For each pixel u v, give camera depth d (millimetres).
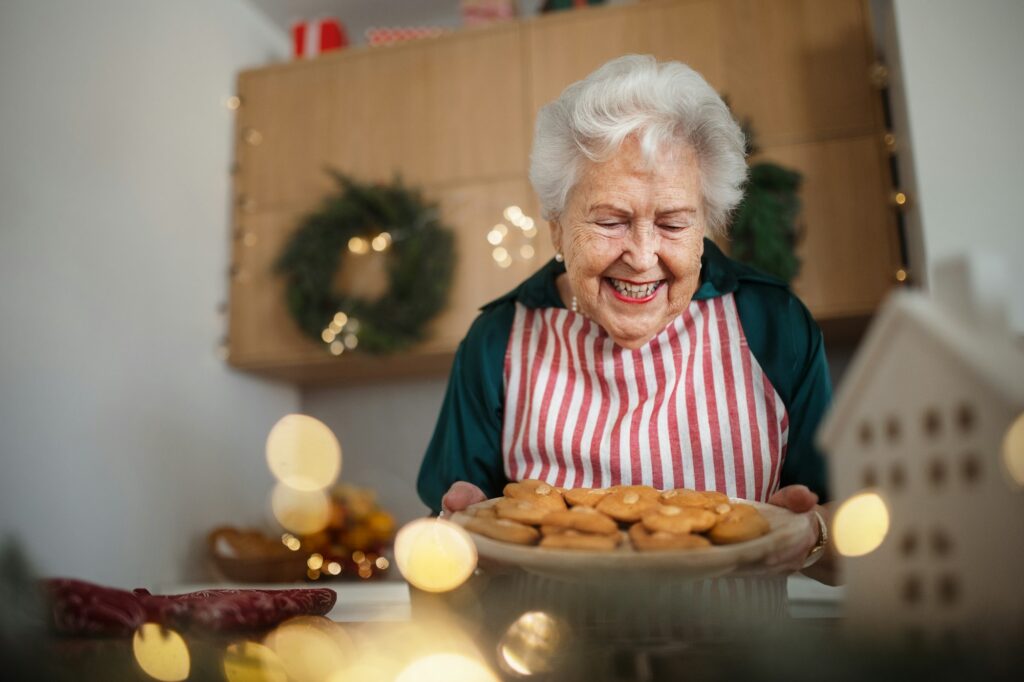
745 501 704
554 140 946
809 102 1975
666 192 879
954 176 1696
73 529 1700
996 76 1720
